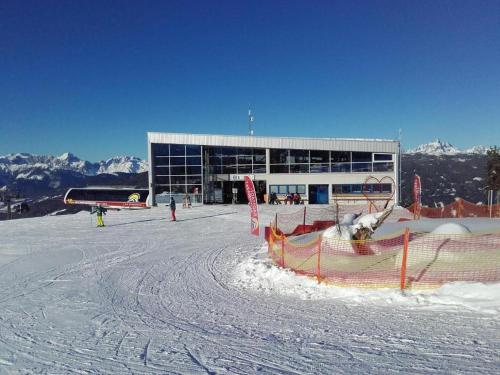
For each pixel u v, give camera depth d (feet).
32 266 41.60
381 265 29.58
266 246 47.85
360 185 119.44
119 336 20.90
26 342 20.40
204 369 16.22
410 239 33.83
